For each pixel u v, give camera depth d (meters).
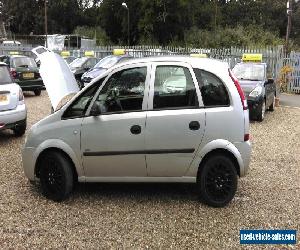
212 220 5.09
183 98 5.44
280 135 10.24
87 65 21.80
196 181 5.52
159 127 5.38
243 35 48.72
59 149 5.66
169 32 56.69
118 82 5.58
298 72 21.84
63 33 69.75
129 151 5.45
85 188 6.20
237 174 5.58
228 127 5.37
